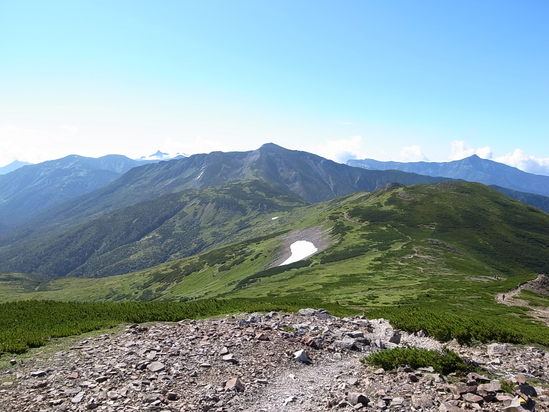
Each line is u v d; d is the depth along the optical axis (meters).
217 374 16.27
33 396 13.30
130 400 13.16
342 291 91.44
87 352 18.56
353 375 16.52
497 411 11.73
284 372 17.22
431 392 13.51
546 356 20.20
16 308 32.25
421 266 115.69
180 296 178.62
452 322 26.47
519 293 71.56
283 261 175.50
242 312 32.25
